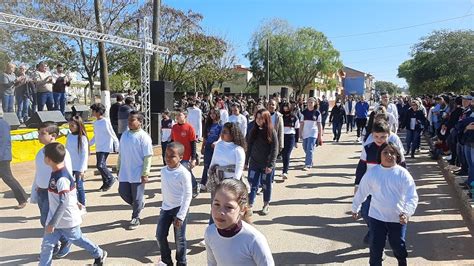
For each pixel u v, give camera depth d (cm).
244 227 241
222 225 235
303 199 759
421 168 1052
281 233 574
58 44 2533
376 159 473
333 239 549
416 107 1205
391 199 384
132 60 3069
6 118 1083
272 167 632
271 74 4578
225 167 501
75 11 2433
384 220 388
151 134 1408
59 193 412
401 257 389
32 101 1362
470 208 640
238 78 5675
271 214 664
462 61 3531
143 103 1416
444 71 3616
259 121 625
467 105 953
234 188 237
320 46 4544
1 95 1204
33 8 2250
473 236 553
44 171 504
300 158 1257
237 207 236
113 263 475
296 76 4531
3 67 1432
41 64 1388
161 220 446
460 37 3597
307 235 565
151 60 1563
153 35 1606
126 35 2702
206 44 3466
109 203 739
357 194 413
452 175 873
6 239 561
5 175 694
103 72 1822
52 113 1247
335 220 632
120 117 1053
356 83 6281
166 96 1416
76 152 652
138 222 606
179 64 3609
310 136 1053
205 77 3747
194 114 1071
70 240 433
